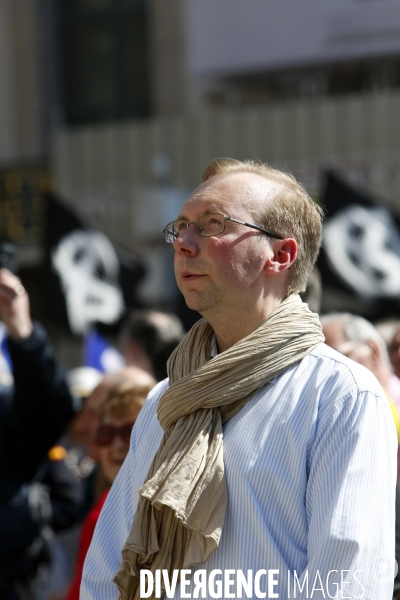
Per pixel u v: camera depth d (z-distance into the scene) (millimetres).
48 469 12562
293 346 5484
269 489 5148
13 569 10688
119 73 33938
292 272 5828
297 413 5250
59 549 12266
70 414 10766
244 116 26688
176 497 5137
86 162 28703
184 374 5805
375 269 15422
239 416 5367
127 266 17562
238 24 28828
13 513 10703
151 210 25016
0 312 10594
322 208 6703
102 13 34156
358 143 25172
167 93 32562
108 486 9383
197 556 5164
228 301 5594
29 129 33938
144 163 27875
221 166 6117
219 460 5238
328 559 4836
